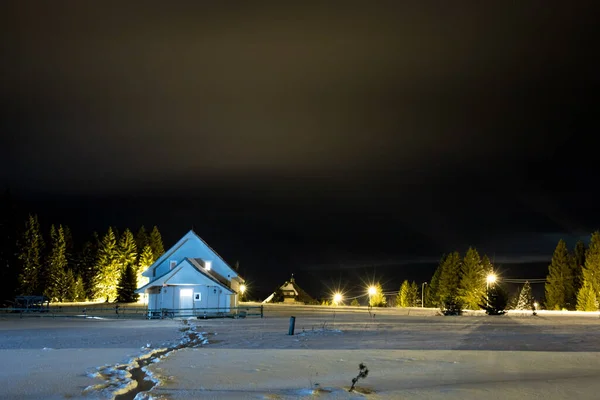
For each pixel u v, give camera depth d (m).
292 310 62.41
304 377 13.05
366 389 11.46
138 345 21.17
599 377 12.68
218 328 31.72
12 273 66.31
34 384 11.86
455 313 50.12
